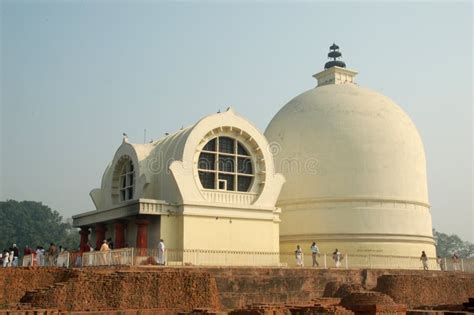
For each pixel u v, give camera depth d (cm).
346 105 4488
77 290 2145
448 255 13112
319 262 3888
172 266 2700
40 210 11500
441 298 3141
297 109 4675
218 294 2600
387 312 1844
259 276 2883
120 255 2725
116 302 2200
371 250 4141
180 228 3238
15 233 10462
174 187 3309
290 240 4331
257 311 1852
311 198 4306
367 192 4241
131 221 3491
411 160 4484
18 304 2017
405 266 3938
